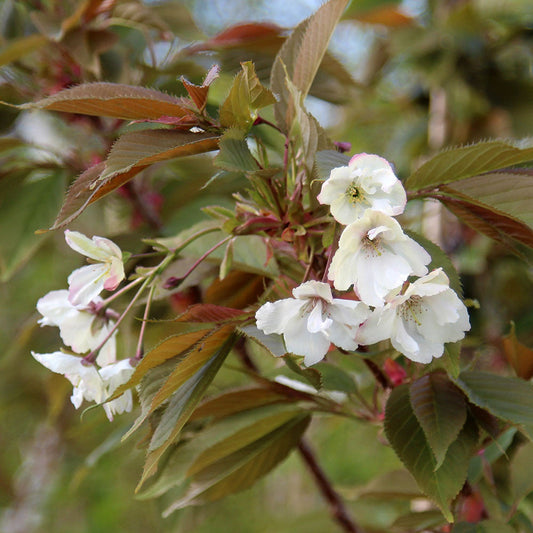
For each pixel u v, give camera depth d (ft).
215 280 2.22
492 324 3.20
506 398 1.91
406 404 1.96
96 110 1.86
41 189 2.59
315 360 1.78
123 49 2.66
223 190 2.63
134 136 1.82
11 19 2.71
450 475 1.89
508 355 2.15
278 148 2.33
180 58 2.68
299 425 2.21
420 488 1.89
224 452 2.13
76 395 1.97
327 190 1.77
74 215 1.78
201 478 2.14
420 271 1.77
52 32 2.48
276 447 2.21
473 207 1.96
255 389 2.11
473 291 3.18
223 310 1.88
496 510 2.23
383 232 1.76
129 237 2.49
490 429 1.92
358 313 1.78
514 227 1.95
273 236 2.01
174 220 2.53
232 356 3.14
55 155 2.61
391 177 1.76
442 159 1.90
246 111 1.88
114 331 1.98
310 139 1.90
